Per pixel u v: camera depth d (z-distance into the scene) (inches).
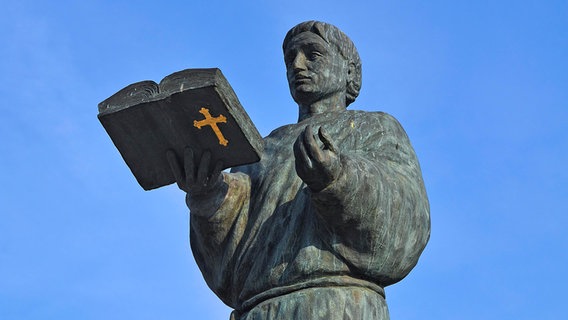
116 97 335.9
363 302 338.3
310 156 319.3
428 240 355.9
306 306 335.3
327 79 392.5
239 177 367.6
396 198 338.0
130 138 344.2
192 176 346.0
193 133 339.3
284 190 359.9
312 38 395.5
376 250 337.4
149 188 360.2
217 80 324.8
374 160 353.1
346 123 373.7
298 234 346.0
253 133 338.6
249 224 359.9
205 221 362.0
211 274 370.0
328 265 338.3
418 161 371.2
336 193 325.1
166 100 328.5
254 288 347.3
